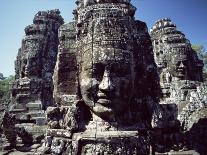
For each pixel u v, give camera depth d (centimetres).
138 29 555
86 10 488
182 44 1271
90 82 450
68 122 459
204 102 910
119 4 491
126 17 485
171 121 534
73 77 504
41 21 1292
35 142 868
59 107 488
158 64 1301
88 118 482
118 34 460
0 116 864
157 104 531
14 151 739
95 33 461
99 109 443
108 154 411
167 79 1249
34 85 1182
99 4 483
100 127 444
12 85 1224
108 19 464
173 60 1252
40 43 1235
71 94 500
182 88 1134
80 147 425
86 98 459
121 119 470
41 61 1223
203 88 950
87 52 464
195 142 721
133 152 423
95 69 450
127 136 426
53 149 453
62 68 506
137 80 523
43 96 1188
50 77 1219
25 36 1266
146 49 550
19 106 1151
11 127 788
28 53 1216
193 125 785
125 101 461
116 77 447
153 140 505
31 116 1088
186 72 1240
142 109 520
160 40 1343
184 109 919
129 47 470
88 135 426
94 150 414
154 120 513
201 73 1395
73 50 512
